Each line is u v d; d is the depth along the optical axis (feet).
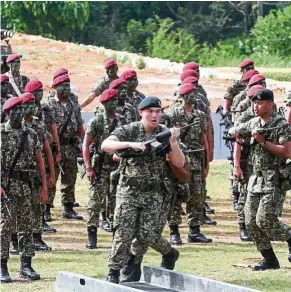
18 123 43.42
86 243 54.24
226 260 49.44
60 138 61.46
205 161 55.31
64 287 38.83
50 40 159.63
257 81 56.13
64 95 60.49
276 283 43.09
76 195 76.07
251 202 45.42
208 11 254.88
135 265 40.88
